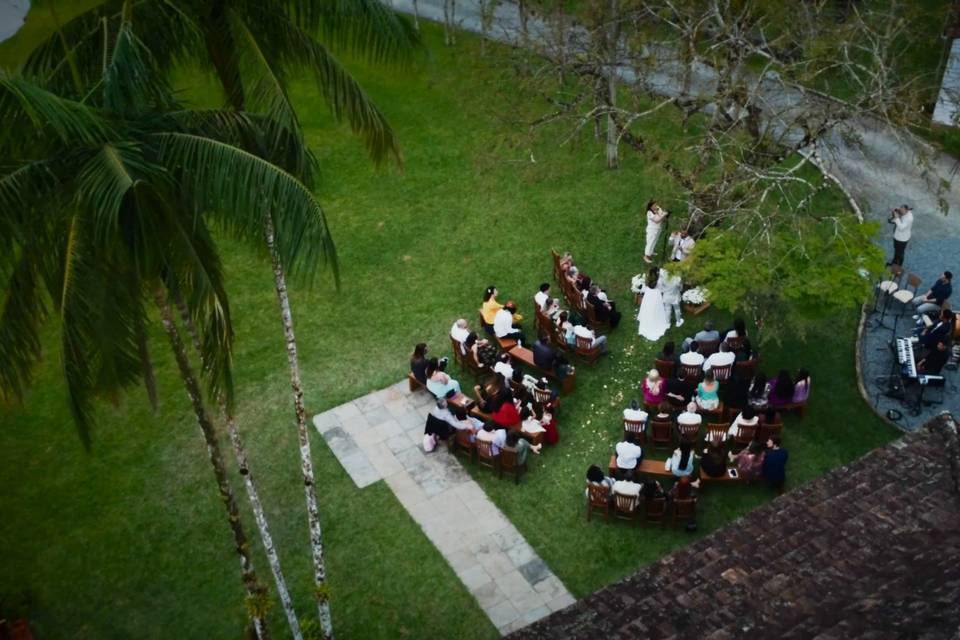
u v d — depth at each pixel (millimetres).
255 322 22312
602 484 16766
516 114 23844
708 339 19547
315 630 15422
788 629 9258
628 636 9680
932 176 25672
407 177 26984
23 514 18094
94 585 16719
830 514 10727
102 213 8258
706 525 17094
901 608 9016
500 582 16391
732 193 20844
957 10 25438
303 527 17562
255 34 11688
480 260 23859
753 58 27609
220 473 12172
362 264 23891
